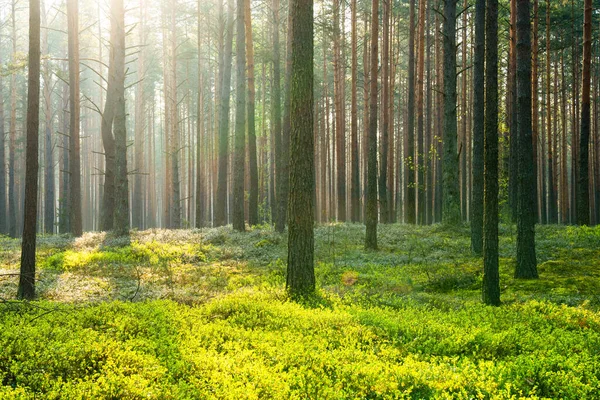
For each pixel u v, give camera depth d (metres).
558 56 41.66
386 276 15.52
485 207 12.45
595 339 8.86
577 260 16.73
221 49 36.78
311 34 12.81
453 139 24.28
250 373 6.68
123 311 10.36
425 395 6.40
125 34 25.81
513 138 27.92
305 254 12.56
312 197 12.74
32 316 9.54
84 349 7.43
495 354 8.16
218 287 14.41
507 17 34.28
